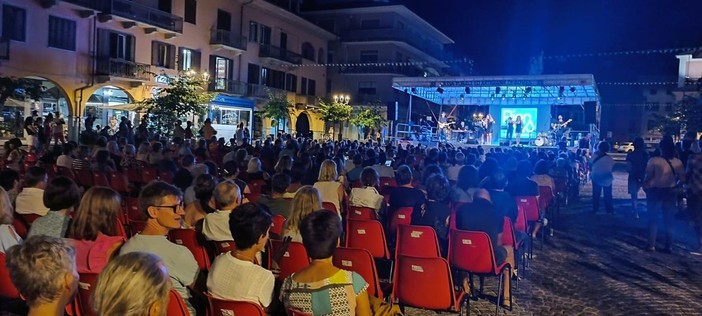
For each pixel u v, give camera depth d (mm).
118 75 25703
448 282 4430
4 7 21297
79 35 24422
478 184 7266
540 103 29188
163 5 28781
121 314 1805
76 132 23906
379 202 7391
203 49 31719
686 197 8523
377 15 45375
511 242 6012
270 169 12633
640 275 7129
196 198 5797
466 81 24172
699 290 6500
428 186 6145
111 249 3885
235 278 3354
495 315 5566
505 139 30016
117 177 9492
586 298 6164
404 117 45531
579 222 11156
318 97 43219
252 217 3375
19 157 10828
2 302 4832
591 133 25125
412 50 47750
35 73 22562
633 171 11742
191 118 28828
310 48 43438
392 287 4832
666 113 53188
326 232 3105
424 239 5543
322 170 7672
